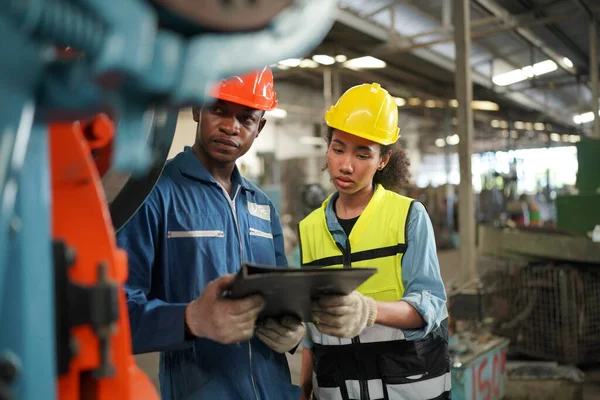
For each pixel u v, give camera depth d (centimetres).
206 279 122
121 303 55
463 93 563
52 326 43
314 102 1498
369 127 142
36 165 42
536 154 1922
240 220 133
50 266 44
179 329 93
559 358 395
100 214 53
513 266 441
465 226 555
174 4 38
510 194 1348
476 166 1897
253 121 132
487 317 385
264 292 86
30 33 37
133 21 36
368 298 113
